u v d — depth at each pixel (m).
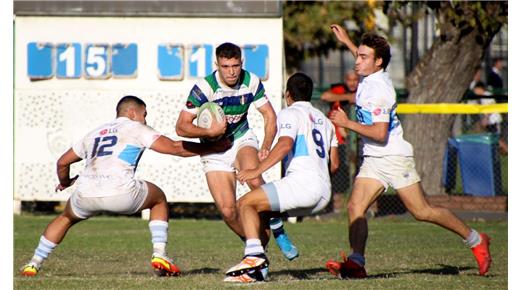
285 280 28.39
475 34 58.28
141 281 27.89
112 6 52.59
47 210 57.59
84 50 53.06
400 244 42.81
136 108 30.36
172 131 52.84
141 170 53.22
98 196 29.06
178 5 52.34
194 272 32.12
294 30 75.50
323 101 56.88
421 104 54.88
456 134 65.12
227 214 29.66
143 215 55.41
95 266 34.25
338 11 73.62
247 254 26.91
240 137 30.08
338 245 41.88
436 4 58.19
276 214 28.22
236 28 52.53
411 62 66.88
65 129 53.41
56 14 52.91
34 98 53.50
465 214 55.41
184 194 53.22
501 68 82.69
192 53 52.69
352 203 29.66
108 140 29.44
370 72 29.36
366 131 28.45
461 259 36.84
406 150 29.30
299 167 27.41
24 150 53.78
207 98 28.95
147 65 53.03
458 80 59.34
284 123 27.36
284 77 56.66
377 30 71.44
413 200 29.47
